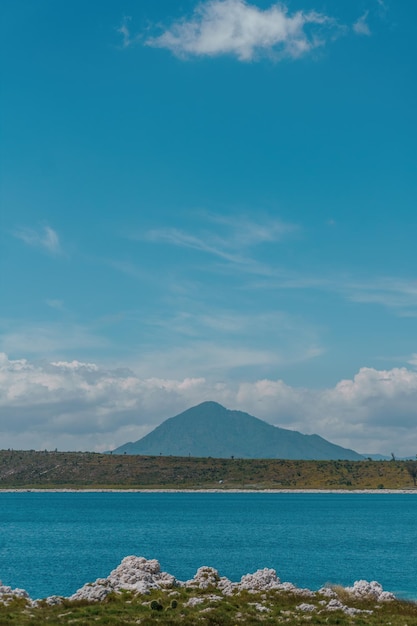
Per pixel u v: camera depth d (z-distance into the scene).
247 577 61.34
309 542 142.75
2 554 119.81
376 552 123.94
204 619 46.88
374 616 50.81
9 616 46.84
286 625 46.69
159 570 63.41
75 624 45.12
